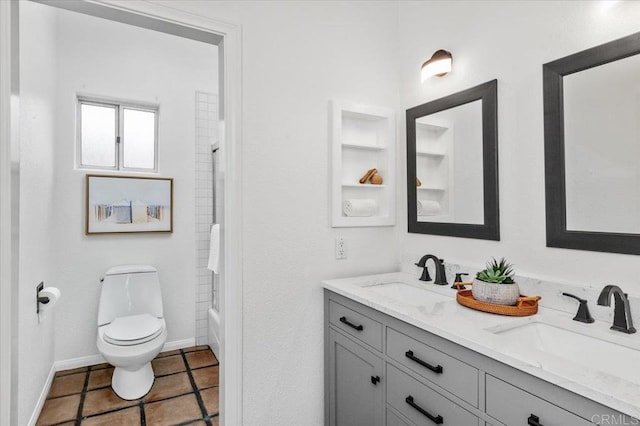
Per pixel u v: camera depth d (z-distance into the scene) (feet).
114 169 9.82
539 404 2.84
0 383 3.88
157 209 9.75
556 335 3.97
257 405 5.39
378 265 6.62
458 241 5.73
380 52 6.64
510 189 4.94
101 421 6.78
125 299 8.91
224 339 5.22
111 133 9.81
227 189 5.20
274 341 5.52
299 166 5.75
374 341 4.80
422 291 5.76
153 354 7.64
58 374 8.57
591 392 2.48
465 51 5.59
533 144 4.66
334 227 6.11
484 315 4.20
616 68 3.86
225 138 5.22
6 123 3.92
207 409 7.22
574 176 4.21
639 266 3.71
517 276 4.79
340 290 5.43
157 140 10.18
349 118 6.61
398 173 6.84
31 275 6.47
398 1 6.91
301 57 5.79
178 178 10.12
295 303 5.71
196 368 8.96
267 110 5.48
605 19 3.99
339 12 6.20
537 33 4.63
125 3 4.48
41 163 7.20
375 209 6.48
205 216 10.44
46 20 7.59
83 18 9.03
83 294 8.99
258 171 5.40
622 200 3.80
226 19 5.16
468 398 3.46
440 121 5.97
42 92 7.26
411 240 6.61
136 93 9.63
